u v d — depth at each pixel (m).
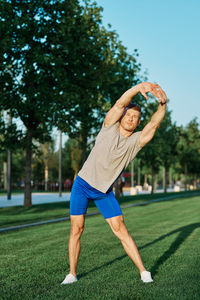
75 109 15.87
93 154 3.50
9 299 2.89
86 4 16.62
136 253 3.45
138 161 38.25
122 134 3.51
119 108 3.38
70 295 2.89
